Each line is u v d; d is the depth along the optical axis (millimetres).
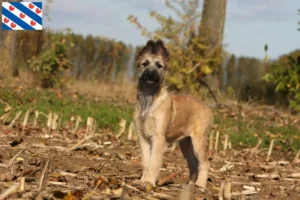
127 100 18672
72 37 22422
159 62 7629
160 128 7340
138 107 7516
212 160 10055
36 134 10555
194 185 7387
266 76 15844
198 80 18906
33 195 5219
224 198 5742
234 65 24281
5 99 14234
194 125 7910
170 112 7492
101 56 24859
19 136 10008
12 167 6723
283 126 15180
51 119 11383
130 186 6227
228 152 11289
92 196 5562
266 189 7598
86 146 9625
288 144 12516
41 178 5531
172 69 18594
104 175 7141
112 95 20016
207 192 7039
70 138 10492
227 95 20219
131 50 22938
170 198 5934
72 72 23922
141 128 7441
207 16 19719
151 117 7348
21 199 5133
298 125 15781
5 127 10742
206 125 7969
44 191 5293
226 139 11273
